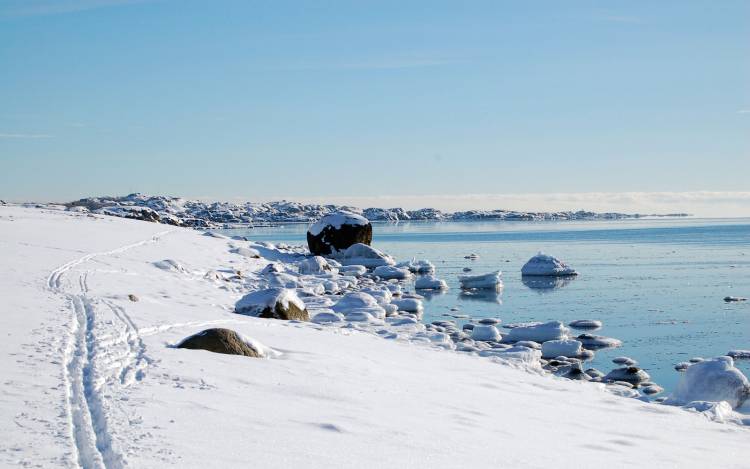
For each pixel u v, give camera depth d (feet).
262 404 23.56
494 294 101.91
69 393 21.57
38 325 33.45
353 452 19.10
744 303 88.63
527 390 36.40
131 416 19.58
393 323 65.51
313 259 119.03
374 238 357.00
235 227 581.53
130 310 43.24
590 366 53.31
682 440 28.30
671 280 118.73
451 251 225.35
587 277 126.62
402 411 26.02
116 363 26.96
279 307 57.57
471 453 21.06
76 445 16.61
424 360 42.04
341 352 39.27
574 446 24.57
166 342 33.47
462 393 32.40
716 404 36.42
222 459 16.76
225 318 49.65
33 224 109.91
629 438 27.50
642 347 60.75
